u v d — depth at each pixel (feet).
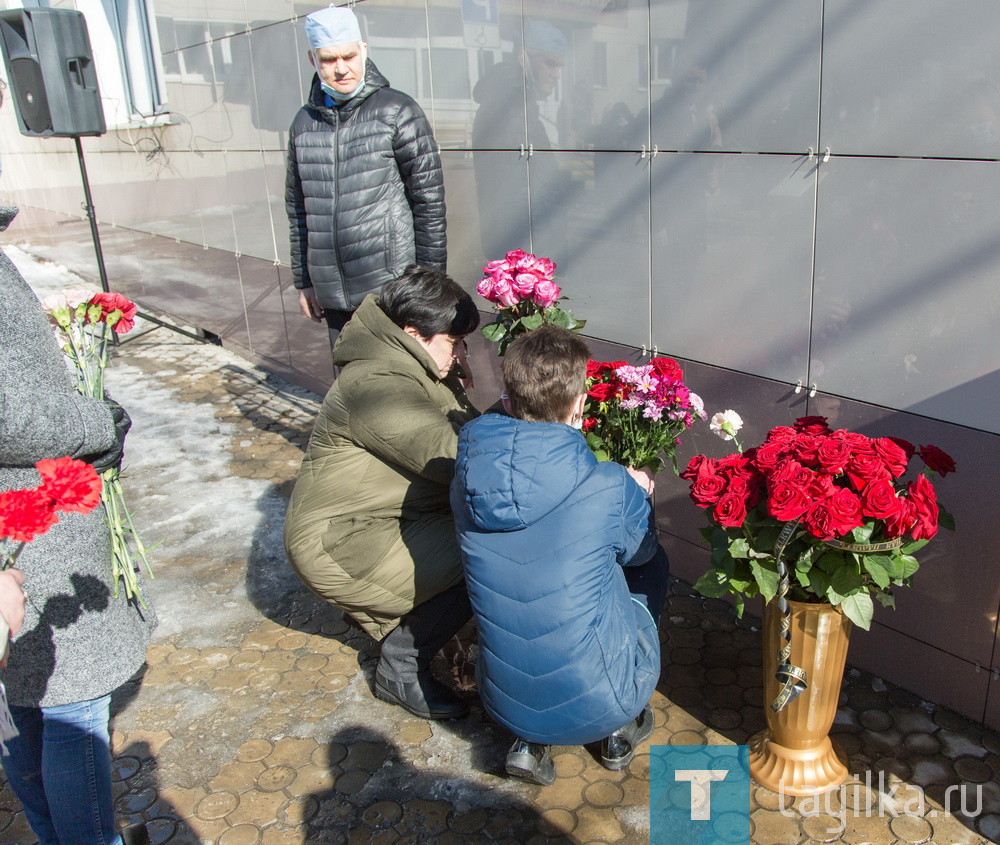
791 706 7.55
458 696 9.05
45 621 6.21
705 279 9.51
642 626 7.68
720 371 9.64
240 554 12.55
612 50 9.79
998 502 7.60
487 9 11.30
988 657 8.09
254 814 7.97
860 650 9.20
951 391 7.70
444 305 8.67
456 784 8.18
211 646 10.50
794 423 8.25
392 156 11.86
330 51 11.43
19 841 7.89
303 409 18.19
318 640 10.52
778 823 7.50
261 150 17.62
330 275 12.67
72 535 6.32
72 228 30.68
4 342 5.68
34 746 6.65
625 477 7.00
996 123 6.90
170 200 22.49
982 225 7.16
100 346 7.82
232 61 17.79
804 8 7.95
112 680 6.57
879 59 7.52
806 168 8.27
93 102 21.21
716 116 8.93
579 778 8.15
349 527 8.74
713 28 8.73
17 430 5.60
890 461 6.57
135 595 6.94
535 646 6.98
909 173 7.54
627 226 10.21
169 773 8.50
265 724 9.11
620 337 10.71
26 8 19.93
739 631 10.07
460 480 7.19
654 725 8.68
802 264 8.54
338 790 8.19
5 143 35.29
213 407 18.60
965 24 6.93
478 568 7.13
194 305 22.74
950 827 7.35
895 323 7.94
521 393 7.09
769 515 6.84
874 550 6.61
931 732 8.36
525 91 11.05
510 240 11.94
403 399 8.53
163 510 13.98
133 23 22.26
